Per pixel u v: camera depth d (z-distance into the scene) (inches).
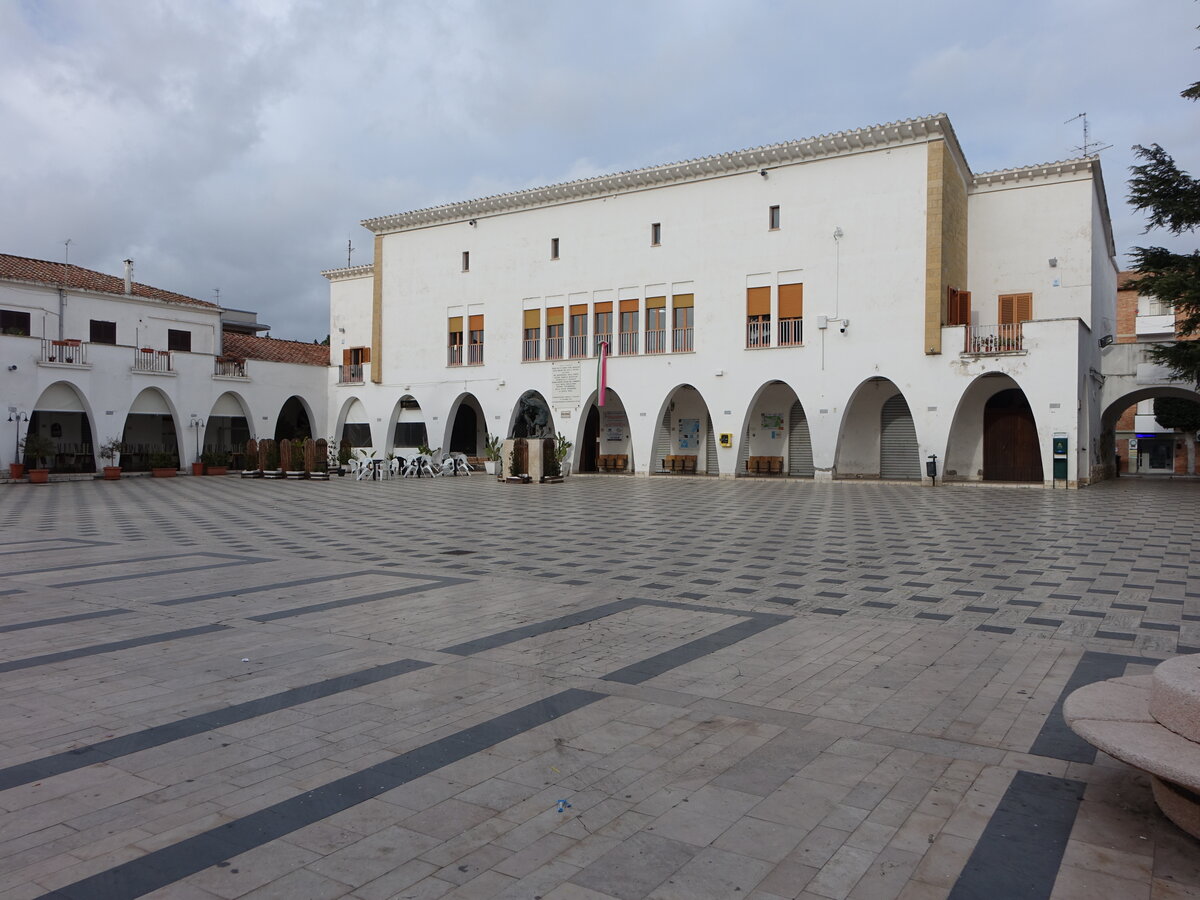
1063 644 270.7
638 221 1332.4
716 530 588.4
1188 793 139.4
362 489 1067.3
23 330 1282.0
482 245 1503.4
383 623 299.6
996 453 1151.0
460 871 127.8
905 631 289.1
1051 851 135.7
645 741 184.1
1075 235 1124.5
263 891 121.3
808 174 1177.4
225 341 1680.6
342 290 1754.4
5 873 126.2
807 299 1175.0
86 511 756.6
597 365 1365.7
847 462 1248.8
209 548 502.3
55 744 180.7
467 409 1688.0
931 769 169.0
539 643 271.4
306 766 169.0
